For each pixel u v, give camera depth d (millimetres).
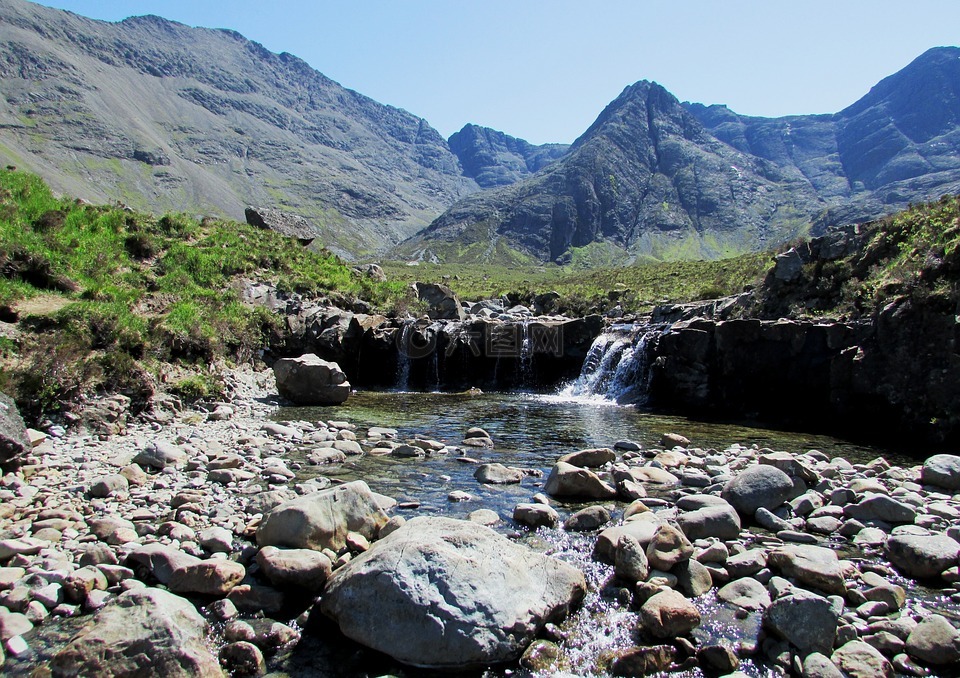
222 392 22844
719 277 50906
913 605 7828
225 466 13594
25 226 26922
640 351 28984
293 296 33844
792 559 8414
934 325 18938
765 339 24062
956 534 9430
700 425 22047
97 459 13758
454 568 7250
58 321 19750
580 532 10281
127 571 8172
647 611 7348
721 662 6613
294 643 7094
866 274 24422
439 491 12531
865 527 10273
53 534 9180
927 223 22938
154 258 31391
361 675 6574
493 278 124062
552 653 6902
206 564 8039
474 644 6695
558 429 20781
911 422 18781
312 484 12594
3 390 15484
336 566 8695
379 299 39156
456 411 24703
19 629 6852
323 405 24719
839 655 6609
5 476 11719
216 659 6602
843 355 21375
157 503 11008
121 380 18500
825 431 21125
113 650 6211
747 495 11188
